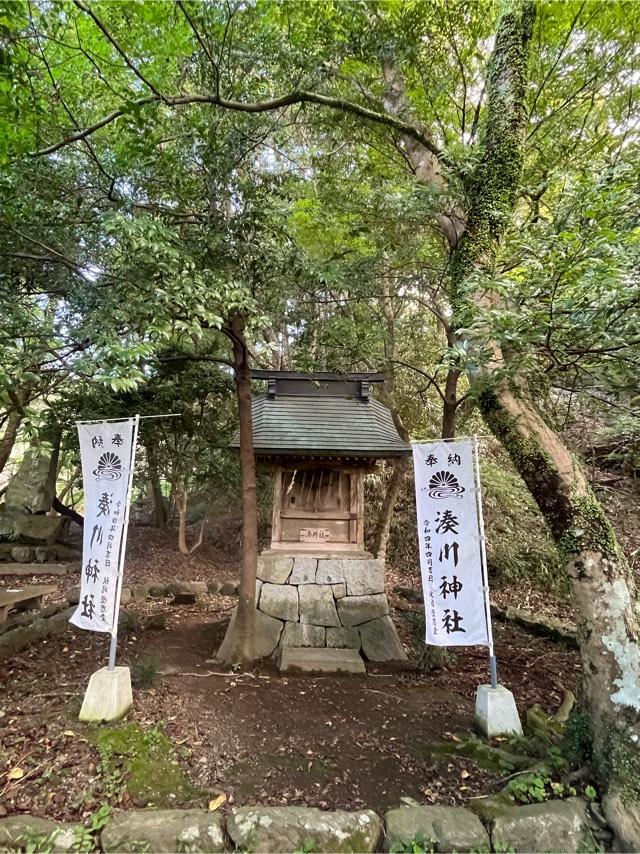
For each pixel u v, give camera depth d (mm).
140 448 8695
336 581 5398
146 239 3191
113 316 3193
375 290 5688
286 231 4613
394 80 5039
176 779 2701
